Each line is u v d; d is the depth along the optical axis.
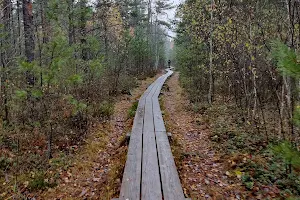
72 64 7.50
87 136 7.23
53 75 5.57
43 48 5.74
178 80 24.64
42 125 7.15
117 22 16.91
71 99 6.76
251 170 5.04
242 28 8.66
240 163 5.35
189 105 11.70
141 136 6.86
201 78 14.07
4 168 5.39
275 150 2.46
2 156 5.68
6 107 7.30
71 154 6.09
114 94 13.69
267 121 8.25
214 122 8.59
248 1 7.93
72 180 5.17
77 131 7.34
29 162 5.62
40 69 5.48
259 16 7.60
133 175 4.58
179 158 5.80
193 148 6.71
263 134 7.00
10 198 4.53
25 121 7.39
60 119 7.60
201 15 11.38
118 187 4.50
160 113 9.82
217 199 4.25
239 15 8.55
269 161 5.36
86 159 6.01
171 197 3.88
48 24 6.18
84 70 8.70
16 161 5.59
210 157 6.02
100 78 12.24
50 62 5.71
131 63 25.55
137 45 24.03
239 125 8.02
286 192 4.28
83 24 7.98
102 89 12.16
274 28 7.17
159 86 18.28
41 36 6.05
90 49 8.60
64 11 6.82
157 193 3.99
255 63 8.05
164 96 15.45
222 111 9.68
